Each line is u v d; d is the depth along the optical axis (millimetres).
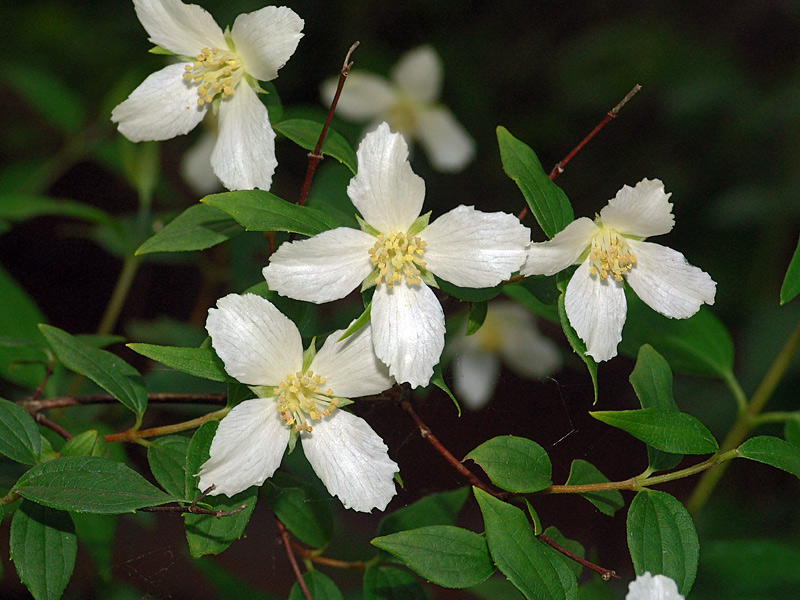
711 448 204
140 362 327
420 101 325
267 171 214
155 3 218
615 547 280
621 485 208
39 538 203
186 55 219
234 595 265
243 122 216
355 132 332
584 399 259
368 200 209
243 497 207
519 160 213
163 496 195
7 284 268
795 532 337
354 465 210
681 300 213
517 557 199
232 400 213
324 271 208
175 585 322
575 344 210
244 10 384
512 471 205
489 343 312
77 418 276
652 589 198
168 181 397
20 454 206
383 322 208
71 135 346
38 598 201
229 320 207
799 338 247
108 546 241
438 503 228
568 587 200
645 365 213
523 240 208
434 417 256
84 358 216
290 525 224
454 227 209
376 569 225
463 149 334
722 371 251
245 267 290
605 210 210
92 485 196
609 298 212
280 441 209
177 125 221
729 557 258
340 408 215
